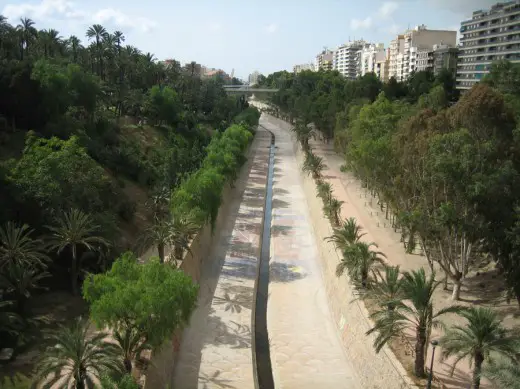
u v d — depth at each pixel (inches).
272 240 3228.3
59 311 1845.5
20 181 2074.3
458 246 2158.0
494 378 1138.7
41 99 3193.9
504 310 1845.5
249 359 1908.2
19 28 4788.4
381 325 1486.2
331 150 6146.7
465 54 7076.8
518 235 1642.5
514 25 6087.6
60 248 1913.1
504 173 1710.1
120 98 5182.1
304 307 2325.3
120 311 1389.0
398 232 2942.9
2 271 1734.7
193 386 1721.2
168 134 5064.0
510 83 4148.6
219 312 2250.2
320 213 3353.8
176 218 2301.9
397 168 2573.8
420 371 1454.2
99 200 2287.2
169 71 7357.3
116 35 6127.0
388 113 3905.0
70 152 2219.5
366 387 1668.3
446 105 4237.2
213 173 3093.0
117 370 1278.3
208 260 2812.5
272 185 4817.9
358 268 1961.1
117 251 2287.2
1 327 1549.0
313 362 1888.5
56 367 1262.3
